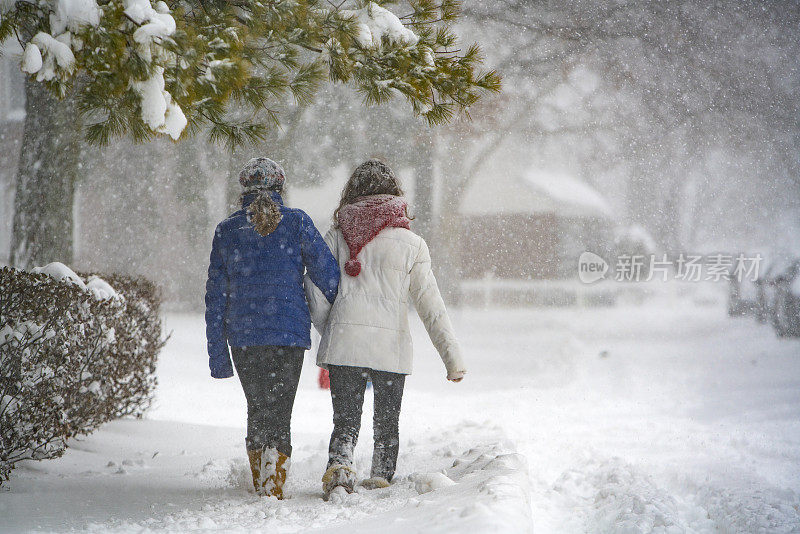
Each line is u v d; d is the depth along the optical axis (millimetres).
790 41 82688
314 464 17094
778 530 12055
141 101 12477
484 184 83500
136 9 12422
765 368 38156
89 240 83000
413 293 14133
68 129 26281
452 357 13953
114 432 20938
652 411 26984
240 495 13656
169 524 10938
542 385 34594
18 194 26281
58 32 12297
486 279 80562
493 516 8758
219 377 14047
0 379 14094
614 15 85375
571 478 15797
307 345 13633
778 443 20109
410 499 11320
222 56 14164
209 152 74812
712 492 14359
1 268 14672
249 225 13766
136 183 82375
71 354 15445
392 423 13828
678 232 83062
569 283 75438
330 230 14523
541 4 85375
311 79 17000
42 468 16266
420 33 18391
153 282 23203
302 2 16234
